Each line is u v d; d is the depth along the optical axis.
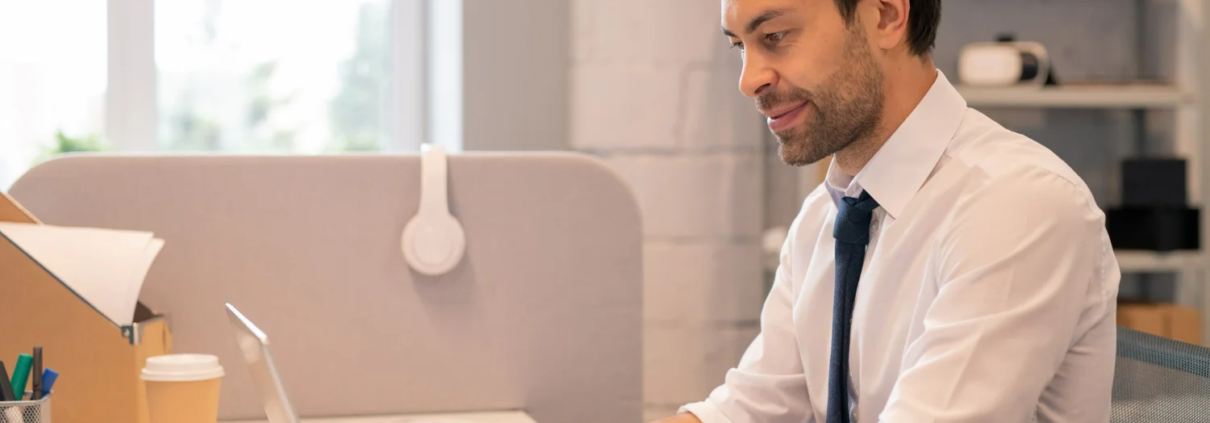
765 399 1.23
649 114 2.34
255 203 1.26
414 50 2.59
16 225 1.11
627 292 1.33
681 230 2.36
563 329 1.32
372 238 1.28
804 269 1.21
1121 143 2.53
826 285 1.15
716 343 2.39
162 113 2.52
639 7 2.33
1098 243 0.95
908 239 1.02
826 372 1.16
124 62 2.46
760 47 1.00
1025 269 0.91
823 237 1.16
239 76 2.56
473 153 1.30
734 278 2.38
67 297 1.05
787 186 2.42
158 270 1.25
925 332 0.94
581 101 2.33
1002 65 2.20
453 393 1.30
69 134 2.46
